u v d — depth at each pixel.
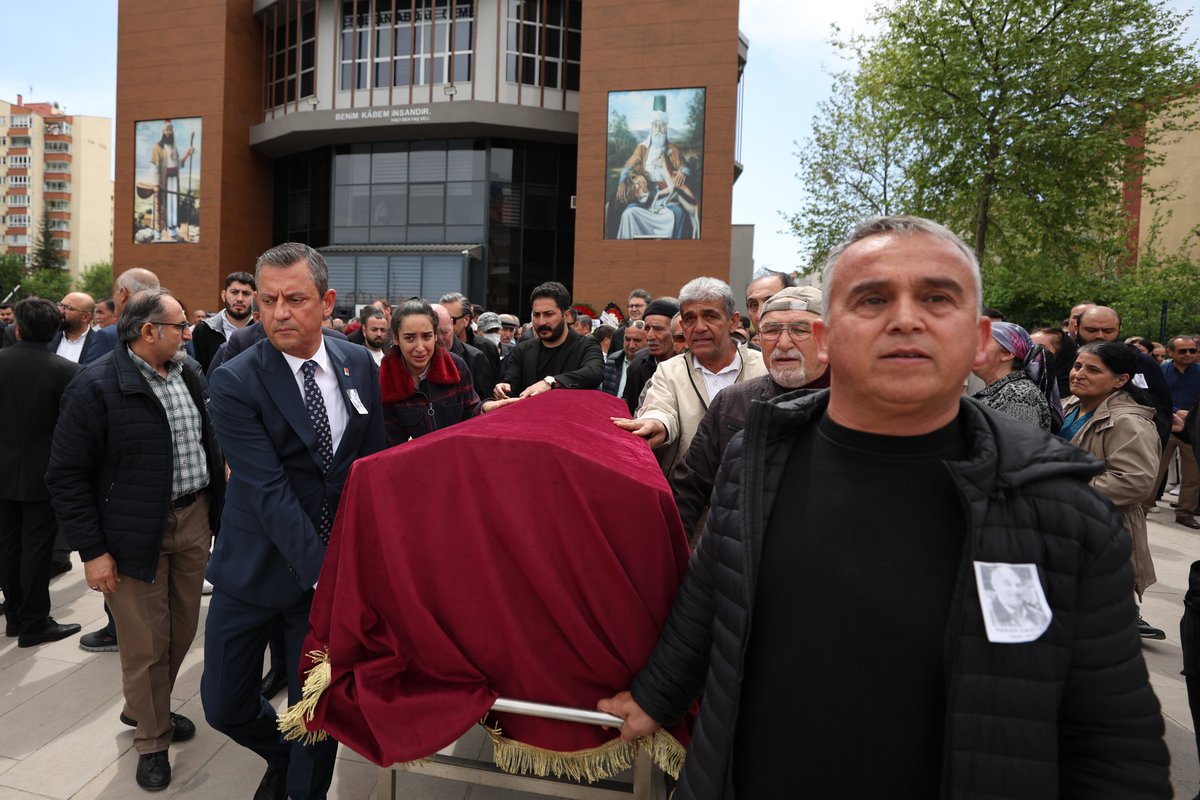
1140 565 3.19
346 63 19.92
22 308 3.30
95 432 2.29
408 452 1.37
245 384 1.92
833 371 0.99
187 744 2.56
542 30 19.45
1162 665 3.43
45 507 3.37
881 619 0.92
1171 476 7.56
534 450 1.34
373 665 1.38
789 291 1.94
